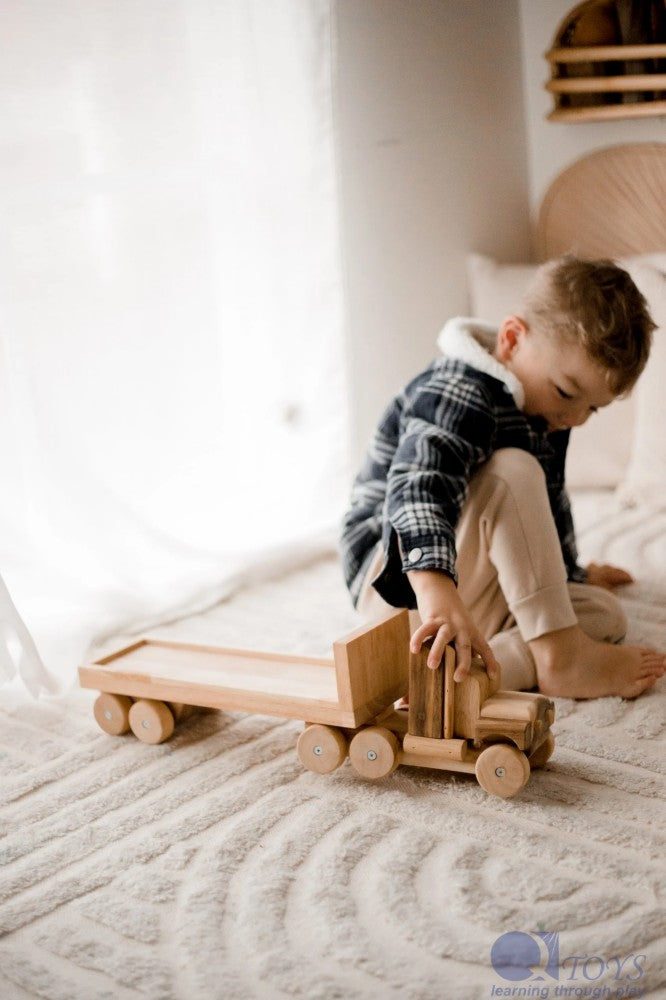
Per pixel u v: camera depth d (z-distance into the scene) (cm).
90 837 93
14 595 144
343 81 185
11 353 141
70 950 76
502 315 199
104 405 155
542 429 124
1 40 136
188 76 157
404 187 197
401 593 110
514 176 216
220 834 92
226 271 169
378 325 197
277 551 173
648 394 176
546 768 99
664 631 131
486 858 85
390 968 72
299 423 184
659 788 94
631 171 203
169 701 109
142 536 158
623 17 193
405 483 109
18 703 126
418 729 96
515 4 210
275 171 172
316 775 101
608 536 165
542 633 111
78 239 148
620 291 117
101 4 145
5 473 142
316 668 111
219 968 73
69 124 144
